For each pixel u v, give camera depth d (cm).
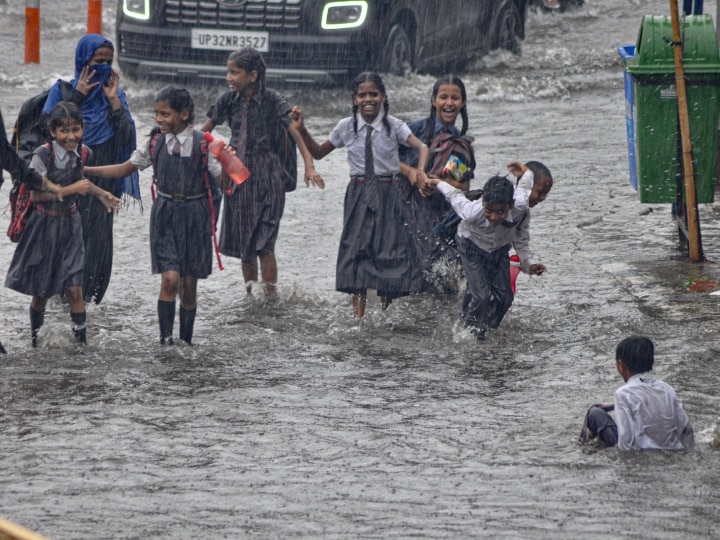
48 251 2875
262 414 2448
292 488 2042
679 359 2747
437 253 3247
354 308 3203
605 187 4631
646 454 2166
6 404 2494
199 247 2930
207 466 2152
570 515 1902
